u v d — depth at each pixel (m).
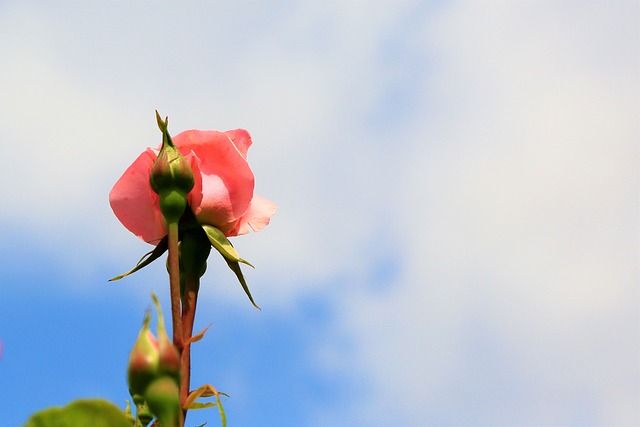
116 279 0.88
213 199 0.89
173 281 0.85
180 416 0.79
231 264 0.89
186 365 0.84
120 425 0.77
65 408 0.77
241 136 0.92
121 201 0.90
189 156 0.89
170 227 0.86
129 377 0.79
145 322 0.79
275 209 0.92
